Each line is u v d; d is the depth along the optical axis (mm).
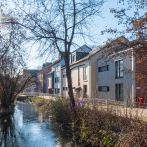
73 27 23609
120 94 39656
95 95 22391
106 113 17297
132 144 12398
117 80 40281
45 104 44406
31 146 19297
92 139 16844
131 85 34781
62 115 25734
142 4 14469
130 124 14242
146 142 11969
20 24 24062
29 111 43688
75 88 52312
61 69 65875
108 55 15938
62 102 28906
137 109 16078
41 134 23219
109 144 14641
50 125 27734
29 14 23516
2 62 39688
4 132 25484
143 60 14867
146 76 15883
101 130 16250
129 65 35375
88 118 18438
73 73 57188
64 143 19000
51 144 19312
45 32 23500
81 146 17406
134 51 14477
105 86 44562
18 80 43562
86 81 49531
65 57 23828
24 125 28875
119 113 16719
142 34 14266
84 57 51844
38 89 95188
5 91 40031
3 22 24125
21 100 70000
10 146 19641
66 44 23641
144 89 18875
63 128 24250
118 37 15055
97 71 47500
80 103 22109
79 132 19234
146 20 14070
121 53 15289
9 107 40094
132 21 14344
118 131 15195
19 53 36656
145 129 12562
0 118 35500
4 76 40625
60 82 68125
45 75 89812
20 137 22719
